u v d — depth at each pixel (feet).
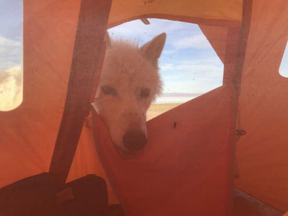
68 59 1.40
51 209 1.41
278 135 1.71
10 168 1.53
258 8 1.55
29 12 1.40
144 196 1.59
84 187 1.54
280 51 1.58
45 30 1.39
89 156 1.81
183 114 1.57
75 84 1.39
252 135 1.73
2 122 1.48
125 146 1.44
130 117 1.42
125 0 1.51
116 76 1.43
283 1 1.54
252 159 1.82
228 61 1.53
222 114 1.56
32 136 1.53
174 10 1.54
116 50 1.45
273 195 1.83
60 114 1.48
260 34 1.58
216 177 1.59
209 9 1.53
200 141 1.57
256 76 1.58
